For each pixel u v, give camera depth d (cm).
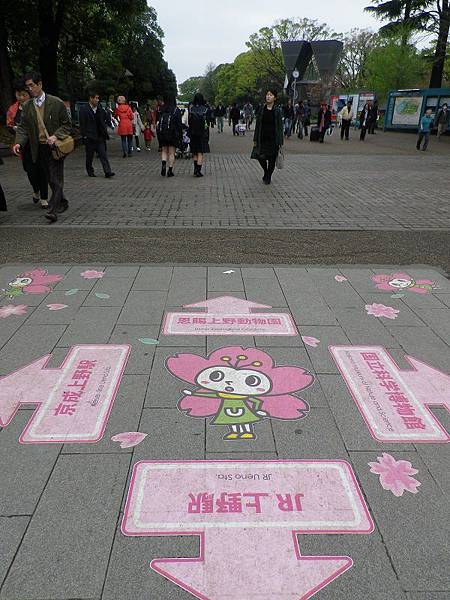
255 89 6594
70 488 221
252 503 214
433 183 1098
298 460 240
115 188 983
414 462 241
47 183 752
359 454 245
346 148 1938
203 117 1101
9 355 330
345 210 805
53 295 429
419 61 3666
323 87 3406
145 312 397
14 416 270
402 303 425
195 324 377
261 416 272
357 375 313
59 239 603
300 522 206
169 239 611
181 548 193
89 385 297
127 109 1502
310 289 452
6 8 1948
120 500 215
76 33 2445
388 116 3105
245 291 443
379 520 208
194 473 230
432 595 177
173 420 267
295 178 1144
